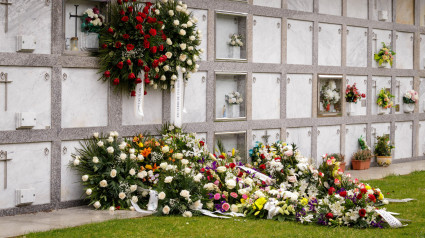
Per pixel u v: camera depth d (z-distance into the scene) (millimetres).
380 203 5965
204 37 7699
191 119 7582
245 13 8164
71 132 6305
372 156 10125
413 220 5445
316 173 6312
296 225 5227
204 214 5742
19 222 5441
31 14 5961
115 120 6715
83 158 6320
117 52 6543
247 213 5758
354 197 5285
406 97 11164
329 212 5258
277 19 8680
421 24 11656
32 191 5914
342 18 9797
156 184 6324
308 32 9211
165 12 6984
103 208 6141
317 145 9383
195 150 6824
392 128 10953
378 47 10648
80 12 6594
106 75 6516
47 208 6113
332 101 9820
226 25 8156
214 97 7801
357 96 9859
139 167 6496
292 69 8883
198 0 7578
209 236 4707
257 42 8391
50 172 6148
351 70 10000
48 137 6102
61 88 6234
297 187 6215
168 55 6844
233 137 8258
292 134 8953
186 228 5039
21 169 5910
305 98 9156
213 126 7793
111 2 6652
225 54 8141
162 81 7113
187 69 7219
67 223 5383
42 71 6070
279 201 5629
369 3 10406
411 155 11469
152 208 6047
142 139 6840
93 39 6617
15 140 5832
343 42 9828
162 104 7238
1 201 5773
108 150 6238
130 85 6781
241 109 8266
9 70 5809
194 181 5930
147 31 6684
